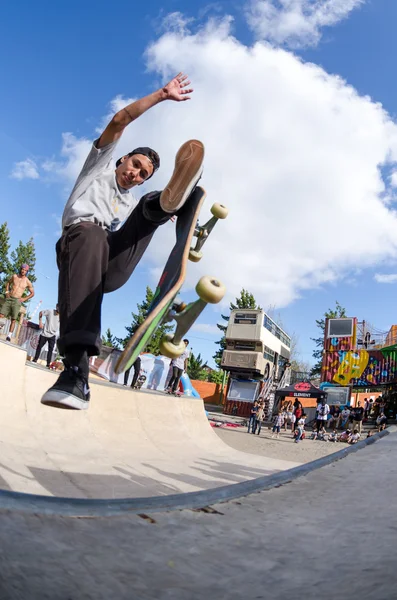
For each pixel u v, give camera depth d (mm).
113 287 2234
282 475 2143
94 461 5938
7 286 12250
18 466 4602
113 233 2225
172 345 1884
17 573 931
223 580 1068
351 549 1232
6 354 7027
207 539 1340
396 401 24062
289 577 1079
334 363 25734
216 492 1790
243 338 29062
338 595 949
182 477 5871
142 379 12609
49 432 6828
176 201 1998
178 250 1943
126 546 1218
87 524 1330
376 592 921
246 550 1265
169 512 1564
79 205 2062
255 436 17531
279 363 33469
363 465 2494
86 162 2131
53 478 4453
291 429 21812
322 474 2262
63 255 1976
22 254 30406
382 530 1373
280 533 1406
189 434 10320
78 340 1778
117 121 1997
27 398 7184
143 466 6230
